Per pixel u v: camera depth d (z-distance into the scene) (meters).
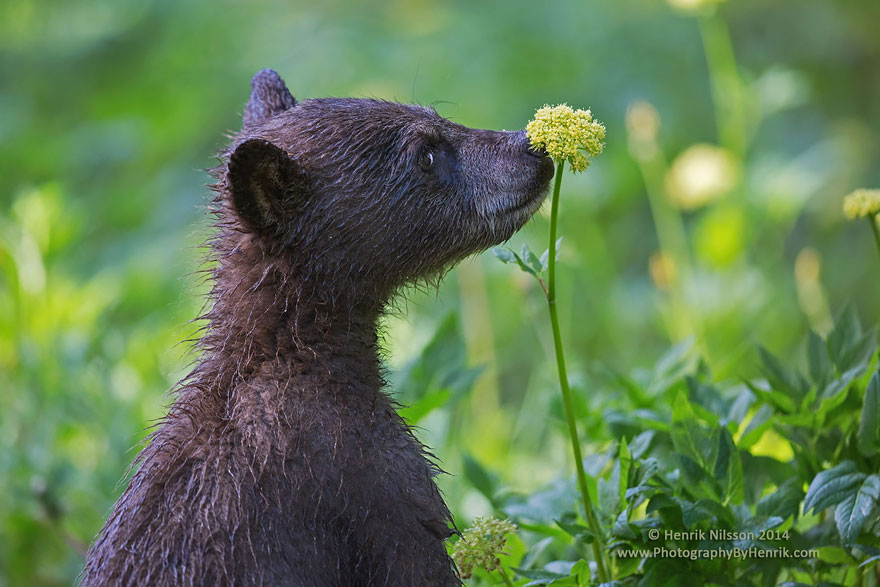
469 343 13.36
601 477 7.66
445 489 10.27
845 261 16.34
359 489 6.81
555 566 7.29
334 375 7.17
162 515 6.57
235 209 7.00
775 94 13.45
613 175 17.08
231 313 7.31
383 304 7.69
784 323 14.05
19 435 11.27
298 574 6.56
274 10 21.38
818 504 6.84
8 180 19.88
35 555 10.52
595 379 13.98
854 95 18.03
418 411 8.75
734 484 7.08
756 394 7.92
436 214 7.55
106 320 13.89
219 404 6.96
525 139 7.82
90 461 11.09
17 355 12.27
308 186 7.26
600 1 19.17
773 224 14.62
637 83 18.20
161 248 16.72
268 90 8.55
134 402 11.34
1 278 13.59
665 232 15.70
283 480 6.66
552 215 6.73
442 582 6.90
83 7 22.25
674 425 7.36
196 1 21.67
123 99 20.59
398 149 7.46
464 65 19.00
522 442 12.94
